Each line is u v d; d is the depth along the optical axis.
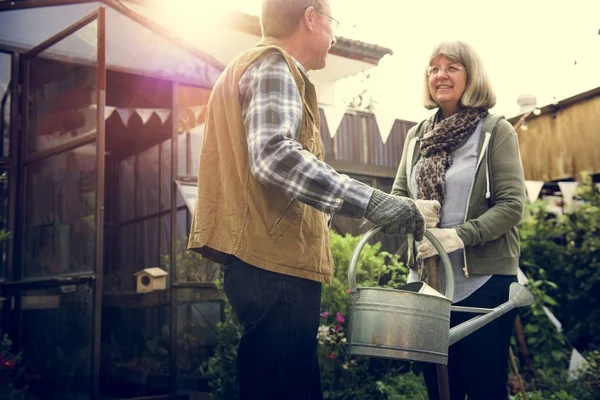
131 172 6.34
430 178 2.56
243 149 1.70
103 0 4.79
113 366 5.39
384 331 1.82
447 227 2.50
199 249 1.85
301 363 1.70
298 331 1.69
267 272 1.68
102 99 4.10
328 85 8.07
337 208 1.58
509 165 2.47
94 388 3.87
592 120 6.45
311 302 1.73
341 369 4.27
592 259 6.24
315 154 1.76
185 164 5.13
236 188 1.72
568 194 6.32
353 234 6.57
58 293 4.23
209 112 1.86
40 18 4.74
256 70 1.71
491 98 2.58
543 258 6.33
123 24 4.88
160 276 5.27
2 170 4.74
